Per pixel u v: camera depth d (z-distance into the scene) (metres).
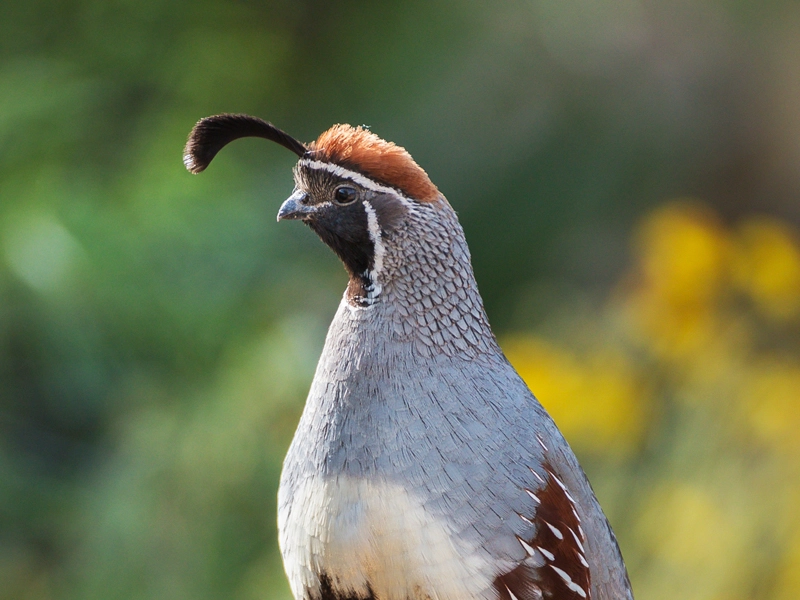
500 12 16.17
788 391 9.33
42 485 11.77
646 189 15.74
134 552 10.11
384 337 5.66
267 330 11.67
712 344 9.94
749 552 8.93
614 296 12.60
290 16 16.11
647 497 9.55
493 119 15.83
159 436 10.51
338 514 5.41
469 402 5.57
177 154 12.81
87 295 11.63
